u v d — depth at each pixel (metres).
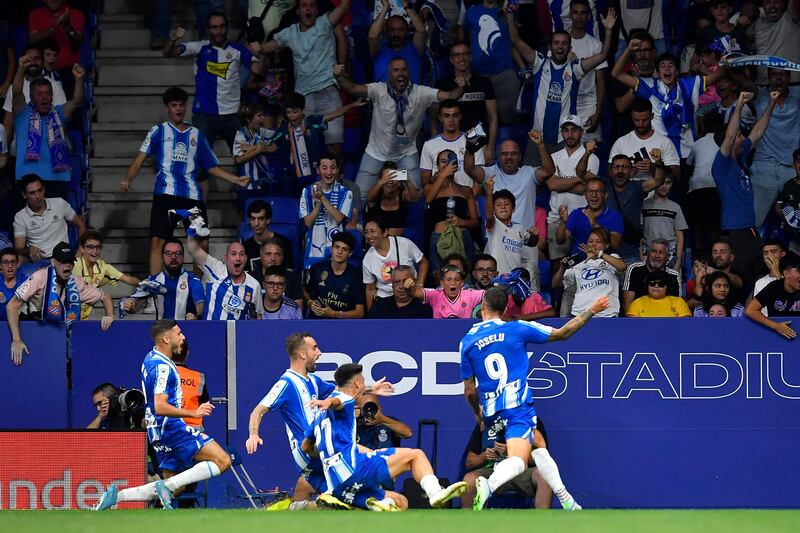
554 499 35.75
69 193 47.59
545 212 45.06
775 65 45.31
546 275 44.78
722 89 48.03
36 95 45.88
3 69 49.47
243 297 39.56
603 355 36.78
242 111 47.78
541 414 36.66
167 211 44.53
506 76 50.00
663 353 36.88
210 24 48.69
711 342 36.88
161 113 52.06
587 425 36.69
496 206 42.81
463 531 19.92
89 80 51.12
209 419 36.41
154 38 53.28
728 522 21.25
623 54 48.28
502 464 28.62
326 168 44.16
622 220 43.69
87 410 36.72
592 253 40.12
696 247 47.00
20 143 45.88
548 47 50.19
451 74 51.25
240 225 46.50
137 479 33.12
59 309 36.94
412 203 46.22
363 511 23.94
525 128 49.97
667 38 52.47
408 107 47.97
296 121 47.47
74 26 50.44
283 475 36.41
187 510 24.16
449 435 36.47
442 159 44.62
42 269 37.34
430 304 38.84
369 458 28.41
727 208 46.00
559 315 42.22
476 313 37.41
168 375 32.16
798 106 48.03
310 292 41.09
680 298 39.81
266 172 47.56
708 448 36.75
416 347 36.69
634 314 39.59
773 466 36.78
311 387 31.70
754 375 36.88
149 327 36.84
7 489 33.09
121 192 49.56
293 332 36.62
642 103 46.69
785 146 47.66
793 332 36.84
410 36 50.59
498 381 29.69
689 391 36.81
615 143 47.44
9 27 49.84
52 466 33.19
